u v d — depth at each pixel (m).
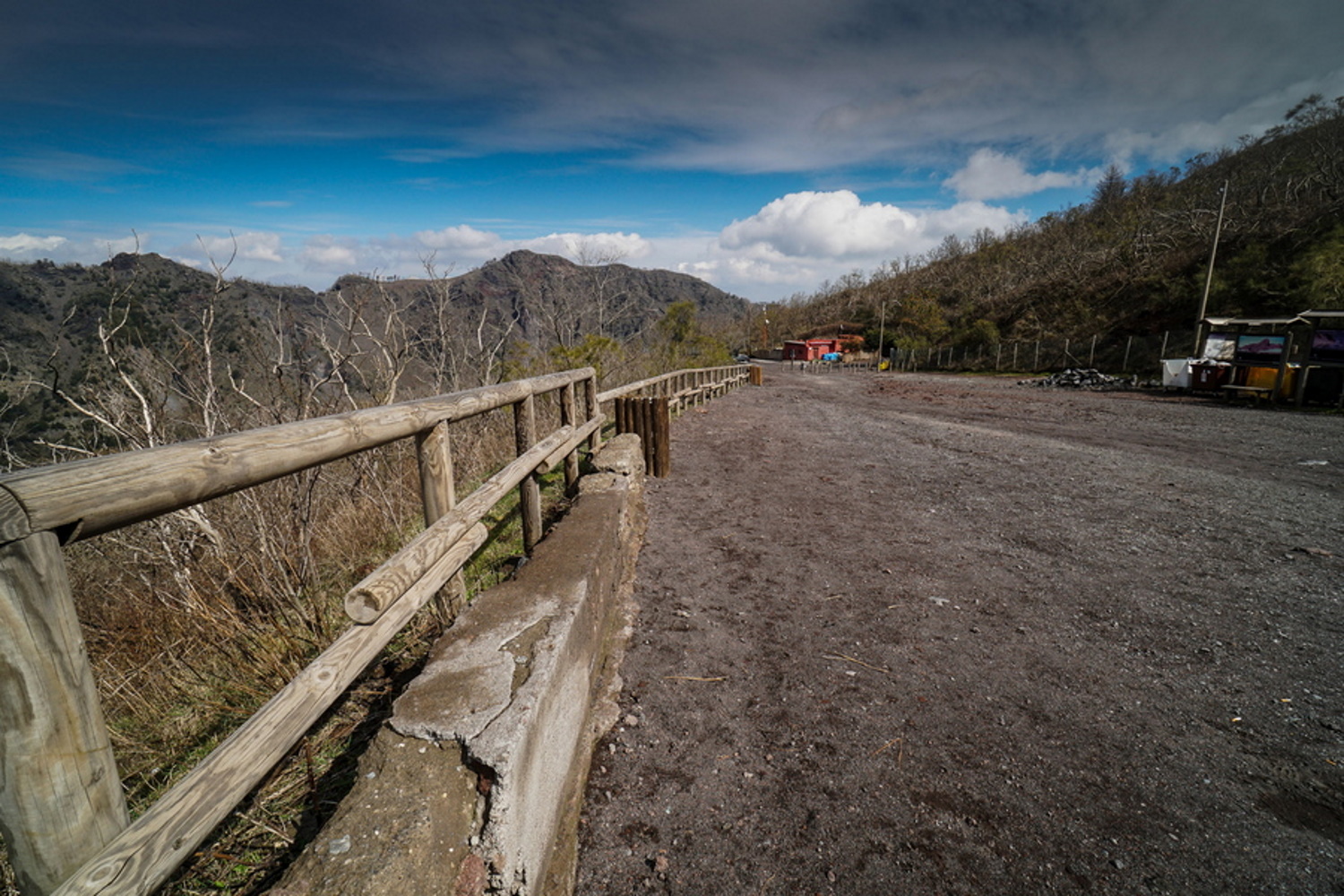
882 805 2.13
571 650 2.12
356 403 4.22
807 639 3.27
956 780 2.24
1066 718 2.60
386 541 4.07
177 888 1.53
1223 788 2.19
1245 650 3.12
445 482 2.29
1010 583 3.97
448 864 1.33
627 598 3.72
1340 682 2.83
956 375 36.09
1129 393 17.39
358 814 1.36
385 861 1.25
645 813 2.08
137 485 0.95
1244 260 30.23
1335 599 3.68
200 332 3.60
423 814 1.36
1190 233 40.59
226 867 1.59
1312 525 5.06
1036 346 35.91
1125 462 7.61
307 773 1.88
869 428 10.97
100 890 0.87
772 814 2.09
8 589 0.79
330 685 1.40
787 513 5.57
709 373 16.09
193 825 1.02
